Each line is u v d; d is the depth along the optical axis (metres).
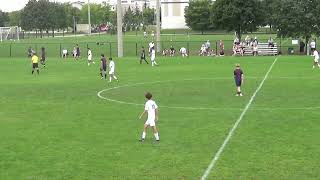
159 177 15.17
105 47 90.12
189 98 31.69
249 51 74.88
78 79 44.28
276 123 23.05
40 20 141.62
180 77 44.53
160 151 18.34
